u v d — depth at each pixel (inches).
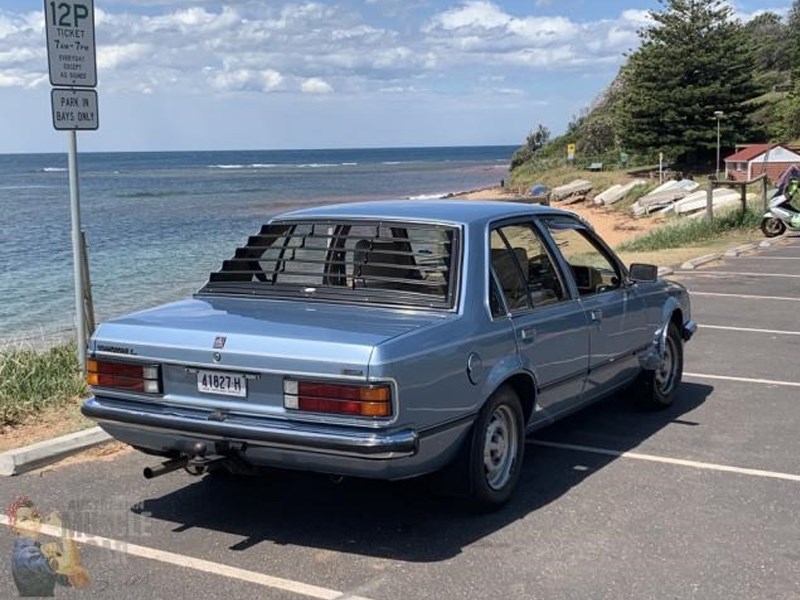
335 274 212.2
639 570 175.8
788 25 3489.2
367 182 3742.6
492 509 205.5
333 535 194.9
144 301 703.1
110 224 1545.3
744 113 2086.6
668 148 2070.6
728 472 233.5
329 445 170.2
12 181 3754.9
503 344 202.5
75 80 292.2
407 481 211.0
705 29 2055.9
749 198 1138.0
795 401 306.0
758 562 179.2
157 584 171.3
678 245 818.8
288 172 5206.7
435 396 181.0
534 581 171.3
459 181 3784.5
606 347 250.5
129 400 192.9
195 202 2315.5
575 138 2970.0
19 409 279.1
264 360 176.7
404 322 188.9
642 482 226.4
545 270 231.8
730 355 379.9
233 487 226.1
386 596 165.5
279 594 166.9
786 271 636.1
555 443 260.2
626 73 2213.3
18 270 910.4
